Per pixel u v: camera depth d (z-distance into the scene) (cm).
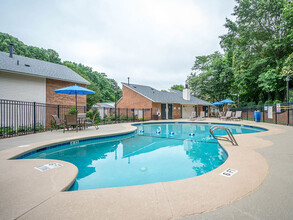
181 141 702
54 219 149
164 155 494
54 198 187
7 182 231
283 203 173
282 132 733
